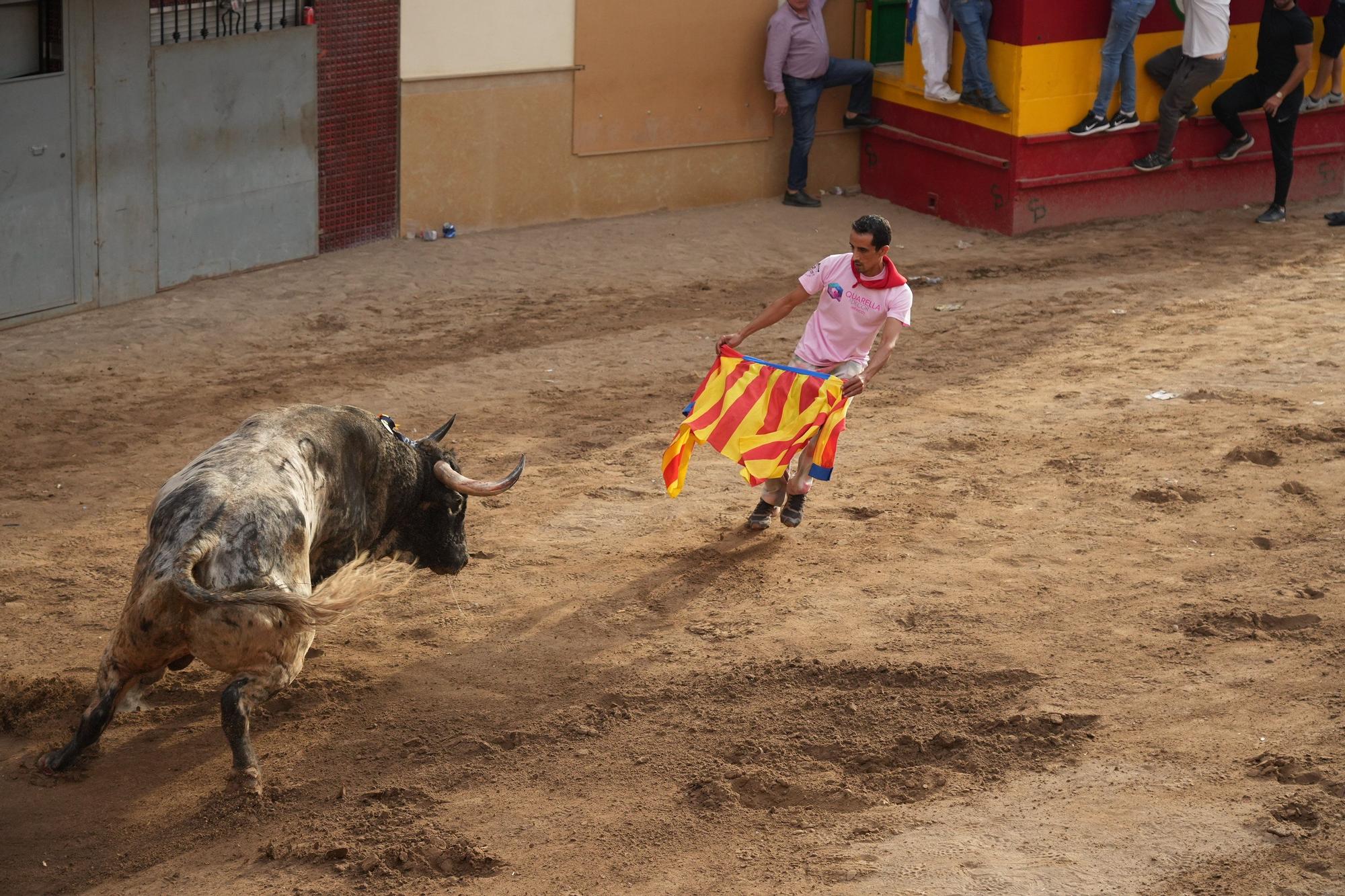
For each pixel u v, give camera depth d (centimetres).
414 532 874
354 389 1377
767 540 1045
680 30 2044
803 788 717
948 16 2033
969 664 841
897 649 864
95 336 1509
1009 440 1241
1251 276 1808
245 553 690
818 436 994
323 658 870
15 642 877
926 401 1352
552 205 2023
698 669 850
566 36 1959
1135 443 1220
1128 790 693
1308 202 2233
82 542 1030
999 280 1816
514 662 865
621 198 2080
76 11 1492
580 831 689
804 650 870
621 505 1112
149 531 709
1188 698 786
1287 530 1029
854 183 2241
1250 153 2175
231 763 755
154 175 1617
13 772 743
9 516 1073
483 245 1922
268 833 693
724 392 1009
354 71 1802
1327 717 749
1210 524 1045
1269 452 1182
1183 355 1472
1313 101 2173
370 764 754
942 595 942
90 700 802
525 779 739
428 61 1866
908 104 2152
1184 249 1953
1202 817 660
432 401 1352
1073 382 1398
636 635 899
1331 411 1279
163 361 1444
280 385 1381
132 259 1617
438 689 834
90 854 679
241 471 718
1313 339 1516
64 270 1551
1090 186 2080
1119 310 1658
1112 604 918
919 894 611
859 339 1012
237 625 679
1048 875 620
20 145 1474
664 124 2078
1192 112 2070
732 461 1124
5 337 1494
